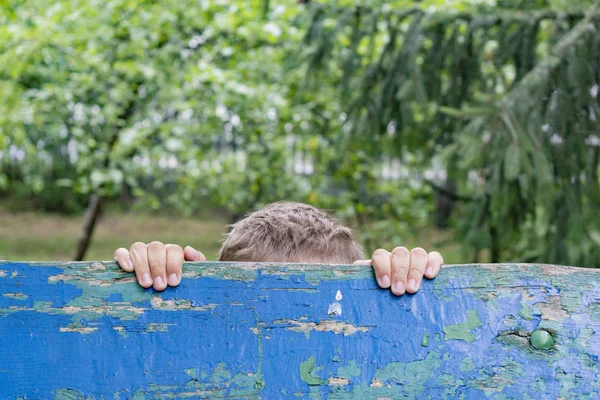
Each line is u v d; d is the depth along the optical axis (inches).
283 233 55.3
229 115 212.7
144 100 218.2
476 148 113.9
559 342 43.6
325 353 42.8
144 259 42.7
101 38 204.7
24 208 428.8
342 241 56.5
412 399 42.6
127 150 204.7
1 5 197.5
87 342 41.5
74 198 435.5
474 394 42.8
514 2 178.5
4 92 189.6
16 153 257.0
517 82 153.2
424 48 169.8
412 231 242.7
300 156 252.1
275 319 42.9
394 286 43.7
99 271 42.5
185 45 218.2
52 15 189.8
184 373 41.7
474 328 43.6
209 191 221.5
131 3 196.4
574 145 125.7
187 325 42.3
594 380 43.0
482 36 161.3
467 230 134.4
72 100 208.2
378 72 169.0
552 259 128.0
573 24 148.3
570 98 124.2
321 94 218.2
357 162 225.8
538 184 115.0
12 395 40.4
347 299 43.6
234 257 55.7
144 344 41.8
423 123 171.5
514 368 43.2
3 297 41.4
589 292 44.5
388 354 42.9
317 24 170.9
